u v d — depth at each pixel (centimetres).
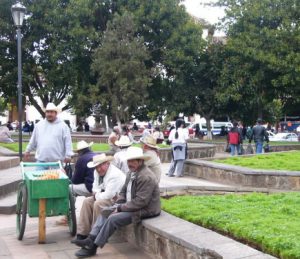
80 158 862
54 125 902
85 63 3494
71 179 881
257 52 3148
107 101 3112
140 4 3444
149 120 3834
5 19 3341
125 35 3062
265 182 1315
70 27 3306
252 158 1648
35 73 3550
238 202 816
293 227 600
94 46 3412
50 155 892
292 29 3120
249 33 3231
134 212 682
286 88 3238
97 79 3319
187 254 555
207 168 1534
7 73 3450
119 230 791
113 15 3391
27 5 3316
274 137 3947
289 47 3123
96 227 697
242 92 3362
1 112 5553
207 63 3628
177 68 3519
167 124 3559
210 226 654
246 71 3278
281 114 3847
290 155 1717
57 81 3441
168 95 3741
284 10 3173
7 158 1650
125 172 885
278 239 539
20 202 807
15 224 911
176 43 3494
